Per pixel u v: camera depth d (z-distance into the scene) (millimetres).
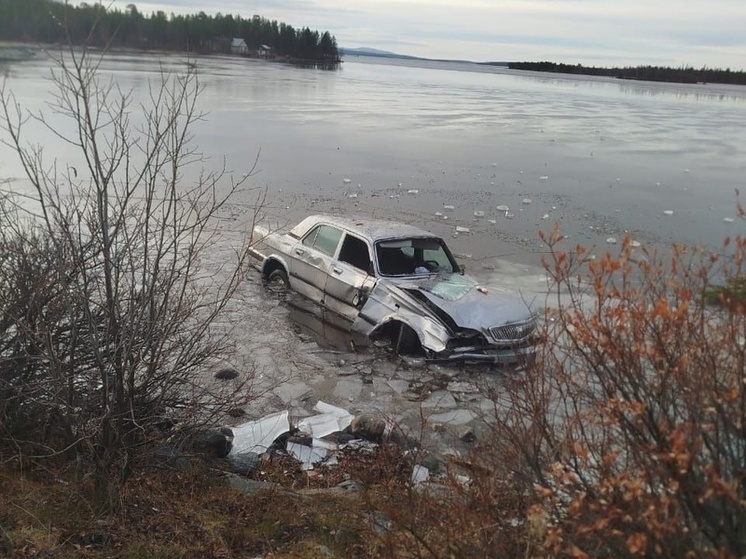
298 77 79312
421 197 18234
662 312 2541
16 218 5629
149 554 3623
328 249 9344
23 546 3551
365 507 4348
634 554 2336
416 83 92938
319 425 6043
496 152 28078
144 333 4273
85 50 4109
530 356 3600
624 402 2475
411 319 7879
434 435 6055
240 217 14414
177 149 4312
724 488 2100
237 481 4773
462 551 3020
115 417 4031
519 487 3023
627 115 51656
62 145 19641
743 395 2332
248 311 8984
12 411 4527
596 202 18609
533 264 12320
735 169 26109
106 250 3920
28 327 4102
